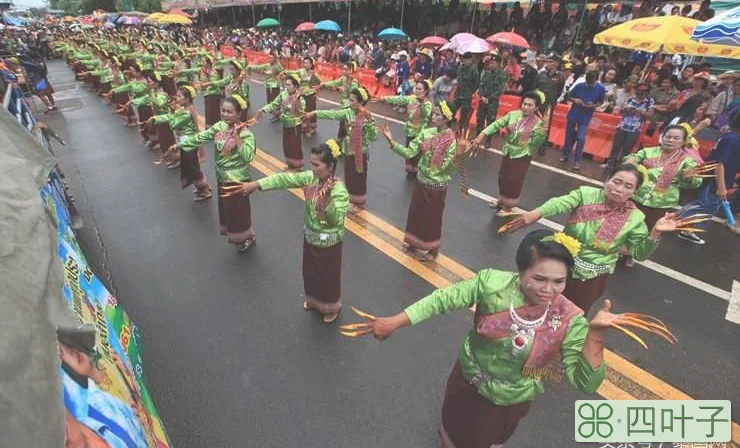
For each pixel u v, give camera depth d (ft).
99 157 30.50
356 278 16.22
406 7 67.56
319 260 12.89
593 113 28.94
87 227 20.29
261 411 10.84
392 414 10.81
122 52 59.98
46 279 3.83
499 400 7.41
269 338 13.25
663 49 28.04
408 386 11.59
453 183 25.62
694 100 25.62
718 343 13.47
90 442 4.19
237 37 85.51
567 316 6.55
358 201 21.56
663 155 16.34
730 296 15.89
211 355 12.57
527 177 26.76
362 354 12.64
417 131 25.39
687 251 18.99
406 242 17.78
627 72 37.96
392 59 48.93
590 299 12.07
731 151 19.27
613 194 10.66
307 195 12.49
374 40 64.44
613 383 11.79
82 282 7.68
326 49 60.70
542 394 11.43
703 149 24.32
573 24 50.31
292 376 11.87
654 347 13.12
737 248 19.34
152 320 13.99
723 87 26.91
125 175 26.99
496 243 18.99
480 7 60.95
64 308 3.90
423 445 10.08
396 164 28.86
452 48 40.40
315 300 13.82
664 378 12.00
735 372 12.35
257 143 33.01
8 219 3.97
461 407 8.02
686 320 14.52
